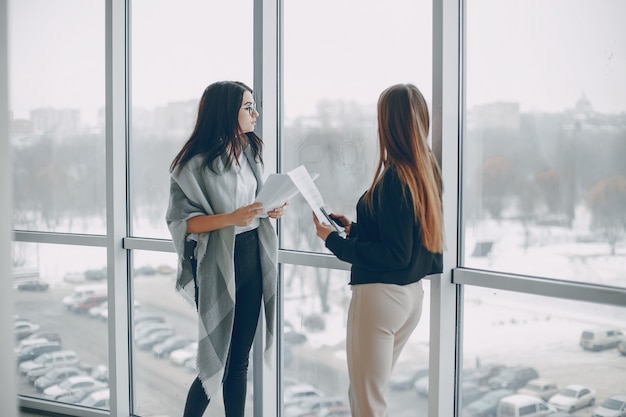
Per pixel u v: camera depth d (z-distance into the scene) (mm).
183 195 2986
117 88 3738
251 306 3047
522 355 2588
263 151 3285
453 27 2705
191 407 3061
